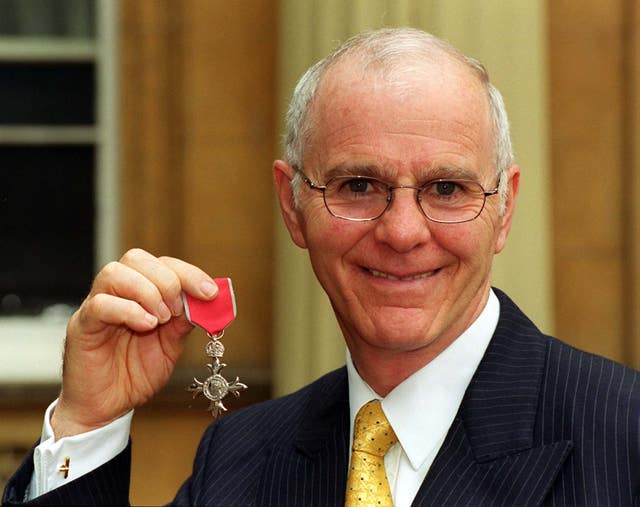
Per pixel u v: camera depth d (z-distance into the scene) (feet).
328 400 7.85
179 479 17.39
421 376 7.30
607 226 16.79
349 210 7.08
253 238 17.60
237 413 8.48
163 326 7.96
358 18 15.20
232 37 17.53
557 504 6.63
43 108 18.74
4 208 18.72
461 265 7.08
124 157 17.70
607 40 16.79
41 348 18.30
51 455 7.69
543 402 7.04
